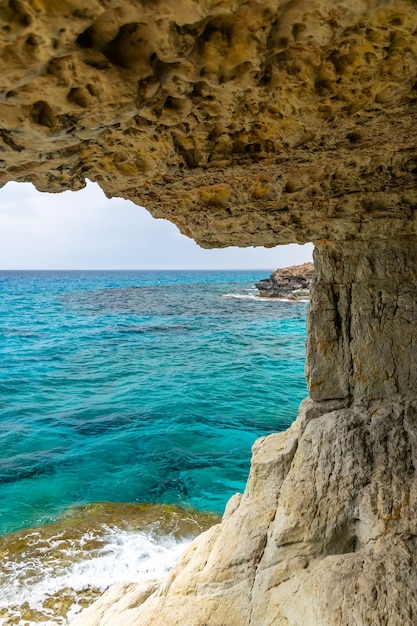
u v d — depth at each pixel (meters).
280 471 6.79
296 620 4.71
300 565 5.25
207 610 5.31
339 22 3.10
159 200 6.79
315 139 4.93
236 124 4.61
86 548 10.12
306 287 68.81
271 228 7.06
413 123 4.57
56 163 4.57
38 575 9.18
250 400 22.22
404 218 6.39
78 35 2.82
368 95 4.07
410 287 6.72
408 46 3.44
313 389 7.01
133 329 44.88
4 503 12.31
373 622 4.27
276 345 36.03
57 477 13.95
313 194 6.20
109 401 22.17
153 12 2.83
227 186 6.25
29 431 17.98
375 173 5.71
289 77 3.79
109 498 12.62
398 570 4.62
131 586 7.38
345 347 6.97
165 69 3.45
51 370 28.48
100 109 3.44
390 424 6.21
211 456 15.59
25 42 2.71
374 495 5.47
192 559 6.38
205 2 2.75
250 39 3.21
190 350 34.50
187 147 5.02
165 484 13.51
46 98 3.26
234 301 71.19
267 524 6.09
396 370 6.65
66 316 55.66
